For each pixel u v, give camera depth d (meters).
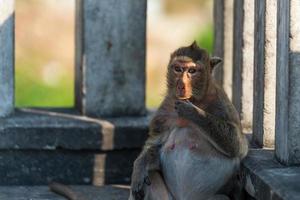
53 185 22.48
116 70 24.06
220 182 19.55
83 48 23.97
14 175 23.14
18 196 22.09
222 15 24.25
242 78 22.45
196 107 18.95
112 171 23.45
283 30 19.12
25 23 45.06
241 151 19.50
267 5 20.50
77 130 23.08
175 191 19.73
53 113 24.34
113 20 23.95
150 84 45.34
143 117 24.17
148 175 19.59
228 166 19.47
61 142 23.08
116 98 24.12
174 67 19.45
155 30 48.12
